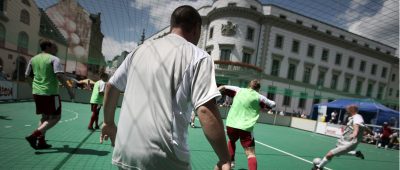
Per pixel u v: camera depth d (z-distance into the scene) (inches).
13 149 175.5
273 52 1274.6
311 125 754.8
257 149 294.5
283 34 1289.4
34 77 169.3
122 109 58.3
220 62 1117.7
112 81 61.7
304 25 1331.2
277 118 832.9
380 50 1583.4
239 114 164.6
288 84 1322.6
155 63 54.9
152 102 52.9
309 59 1379.2
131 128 54.2
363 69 1577.3
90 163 162.9
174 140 51.8
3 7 999.0
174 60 52.9
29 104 468.1
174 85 51.9
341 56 1482.5
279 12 1261.1
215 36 1202.6
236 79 1093.1
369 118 772.0
